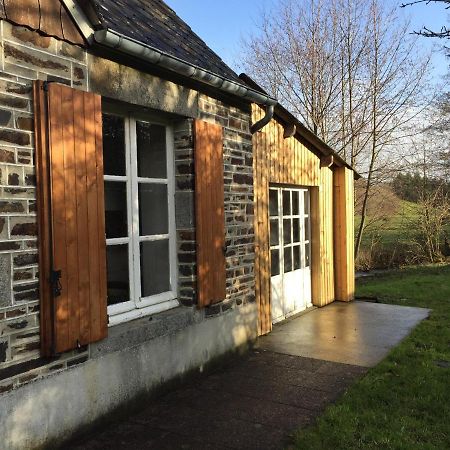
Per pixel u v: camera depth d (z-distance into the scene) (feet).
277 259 24.72
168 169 15.51
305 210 28.02
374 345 19.72
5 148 9.77
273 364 17.25
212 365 16.52
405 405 13.41
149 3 18.10
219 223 16.69
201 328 15.96
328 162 28.12
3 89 9.75
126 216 13.94
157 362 13.97
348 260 30.19
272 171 22.82
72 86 11.30
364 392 14.30
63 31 10.99
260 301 21.42
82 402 11.49
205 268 15.85
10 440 9.80
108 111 13.42
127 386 12.84
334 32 58.18
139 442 11.42
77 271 11.09
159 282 15.29
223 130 17.29
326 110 59.26
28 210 10.20
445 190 62.08
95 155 11.65
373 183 59.88
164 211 15.48
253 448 11.12
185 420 12.60
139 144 14.65
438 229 61.72
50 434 10.66
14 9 9.89
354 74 58.13
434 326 22.90
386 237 61.77
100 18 11.29
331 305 28.89
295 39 59.72
